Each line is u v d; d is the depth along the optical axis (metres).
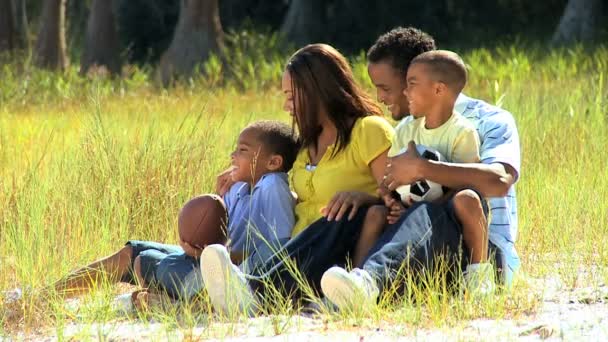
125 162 19.28
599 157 22.23
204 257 12.69
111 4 74.56
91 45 74.00
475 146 13.28
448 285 12.93
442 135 13.35
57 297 13.72
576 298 13.23
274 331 11.79
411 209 12.91
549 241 16.94
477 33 94.88
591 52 64.50
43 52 70.19
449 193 13.24
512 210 13.98
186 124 31.45
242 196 14.52
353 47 96.94
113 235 17.25
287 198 14.12
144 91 54.53
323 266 13.21
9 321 13.10
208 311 12.81
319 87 14.01
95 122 20.95
